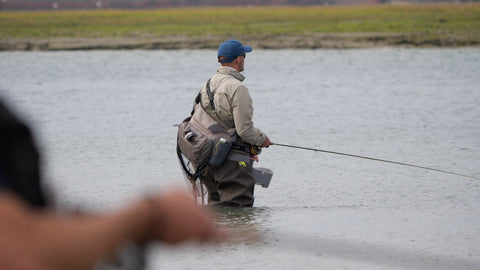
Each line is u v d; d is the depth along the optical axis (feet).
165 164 88.79
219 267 46.78
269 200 68.90
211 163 62.13
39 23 521.24
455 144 103.86
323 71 248.11
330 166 87.92
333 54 326.65
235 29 461.37
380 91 185.37
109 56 326.65
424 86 197.47
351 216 61.77
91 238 8.36
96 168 85.81
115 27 489.26
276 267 46.62
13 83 216.13
